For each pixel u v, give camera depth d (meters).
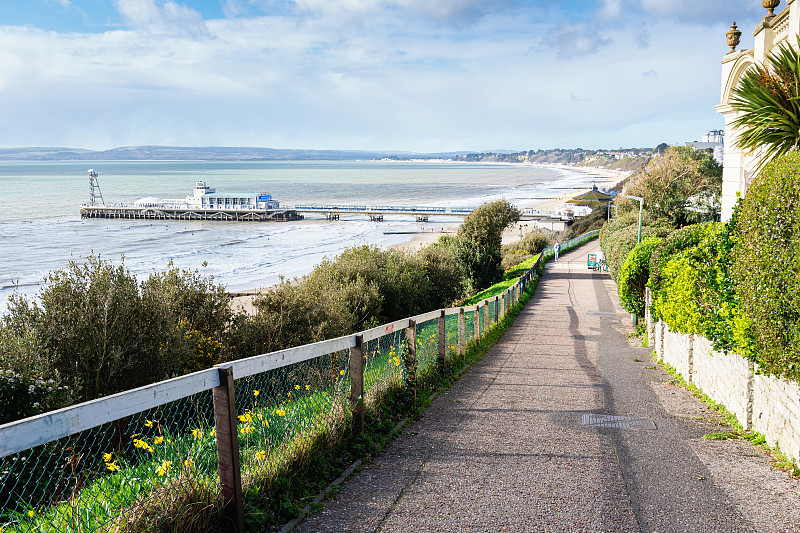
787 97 8.81
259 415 5.62
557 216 107.00
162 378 9.52
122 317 9.16
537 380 10.84
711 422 7.89
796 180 5.55
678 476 5.62
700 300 9.47
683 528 4.46
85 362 8.75
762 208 6.33
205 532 3.92
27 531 3.63
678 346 11.60
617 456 6.25
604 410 8.50
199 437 4.88
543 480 5.45
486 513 4.69
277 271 54.75
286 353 4.83
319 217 127.50
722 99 18.03
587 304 27.69
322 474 5.35
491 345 15.78
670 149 51.47
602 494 5.13
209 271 54.44
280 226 108.44
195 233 94.06
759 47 15.05
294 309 13.85
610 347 15.77
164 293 10.80
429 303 26.12
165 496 3.77
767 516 4.69
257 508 4.32
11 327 8.62
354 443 6.12
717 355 8.95
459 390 9.80
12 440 2.84
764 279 6.26
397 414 7.66
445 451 6.32
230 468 4.03
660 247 14.05
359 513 4.66
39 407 7.18
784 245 5.86
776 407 6.45
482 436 6.95
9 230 90.50
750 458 6.26
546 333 18.69
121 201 149.88
